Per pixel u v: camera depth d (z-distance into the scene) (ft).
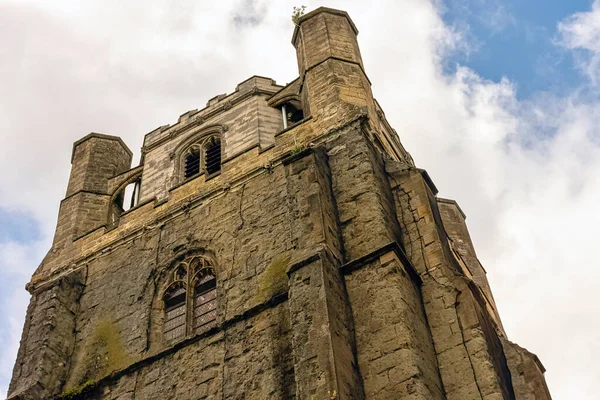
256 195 82.17
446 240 73.92
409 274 66.80
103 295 83.82
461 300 65.05
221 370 67.00
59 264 90.27
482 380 59.62
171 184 99.45
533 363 65.05
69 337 81.00
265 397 62.64
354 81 90.53
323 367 56.29
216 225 81.87
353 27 101.50
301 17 101.04
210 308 76.07
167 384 69.15
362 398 57.88
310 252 65.41
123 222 91.15
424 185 76.07
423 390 56.95
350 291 64.90
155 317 78.13
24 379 75.97
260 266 74.08
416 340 61.00
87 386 73.51
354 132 81.15
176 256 81.92
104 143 109.91
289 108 101.14
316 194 71.67
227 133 101.35
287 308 67.72
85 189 101.81
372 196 72.64
